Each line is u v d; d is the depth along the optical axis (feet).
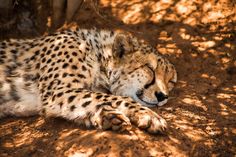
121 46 31.30
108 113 25.62
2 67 31.37
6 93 30.60
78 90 28.50
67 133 26.61
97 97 27.55
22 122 29.32
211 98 32.71
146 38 38.99
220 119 29.94
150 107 30.71
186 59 37.17
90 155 24.34
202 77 35.40
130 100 27.35
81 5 41.42
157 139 25.55
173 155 24.90
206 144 26.76
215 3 41.83
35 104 30.27
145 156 24.31
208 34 39.40
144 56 31.32
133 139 25.07
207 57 37.32
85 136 25.62
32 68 31.27
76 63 30.09
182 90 33.73
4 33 39.75
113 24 40.50
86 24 40.42
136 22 40.70
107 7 42.04
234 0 41.83
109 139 24.99
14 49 32.53
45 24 40.81
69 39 31.19
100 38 32.63
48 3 41.16
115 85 31.30
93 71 30.73
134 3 42.09
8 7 39.47
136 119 25.93
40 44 32.30
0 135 27.48
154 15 41.09
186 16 40.88
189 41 38.81
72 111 27.63
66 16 40.47
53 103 28.53
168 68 32.14
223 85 34.58
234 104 32.07
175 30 39.75
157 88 30.76
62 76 29.45
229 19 40.57
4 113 30.37
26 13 40.93
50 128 27.73
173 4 41.83
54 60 30.48
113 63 31.58
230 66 36.47
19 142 26.53
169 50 37.88
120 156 24.13
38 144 26.04
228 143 27.53
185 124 28.53
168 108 30.73
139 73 30.89
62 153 24.82
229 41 38.68
